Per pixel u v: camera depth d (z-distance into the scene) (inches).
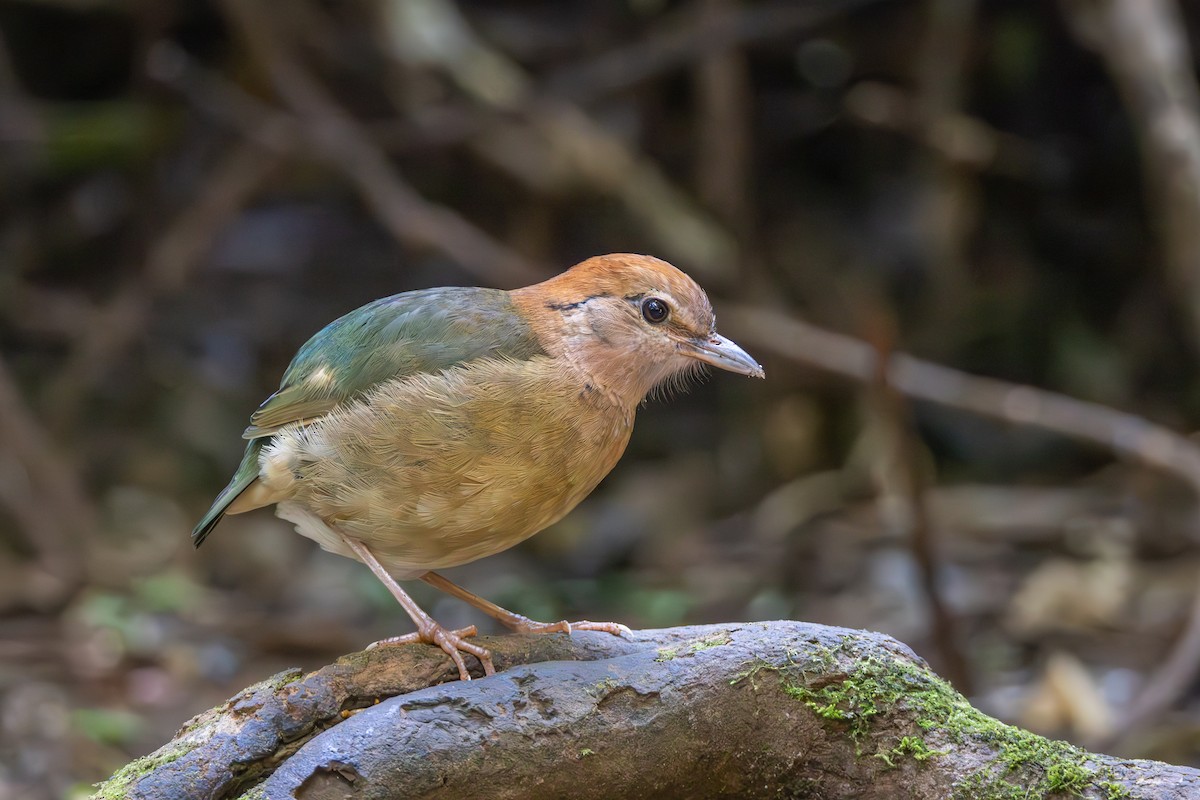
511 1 663.8
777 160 645.9
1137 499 524.1
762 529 552.7
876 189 635.5
